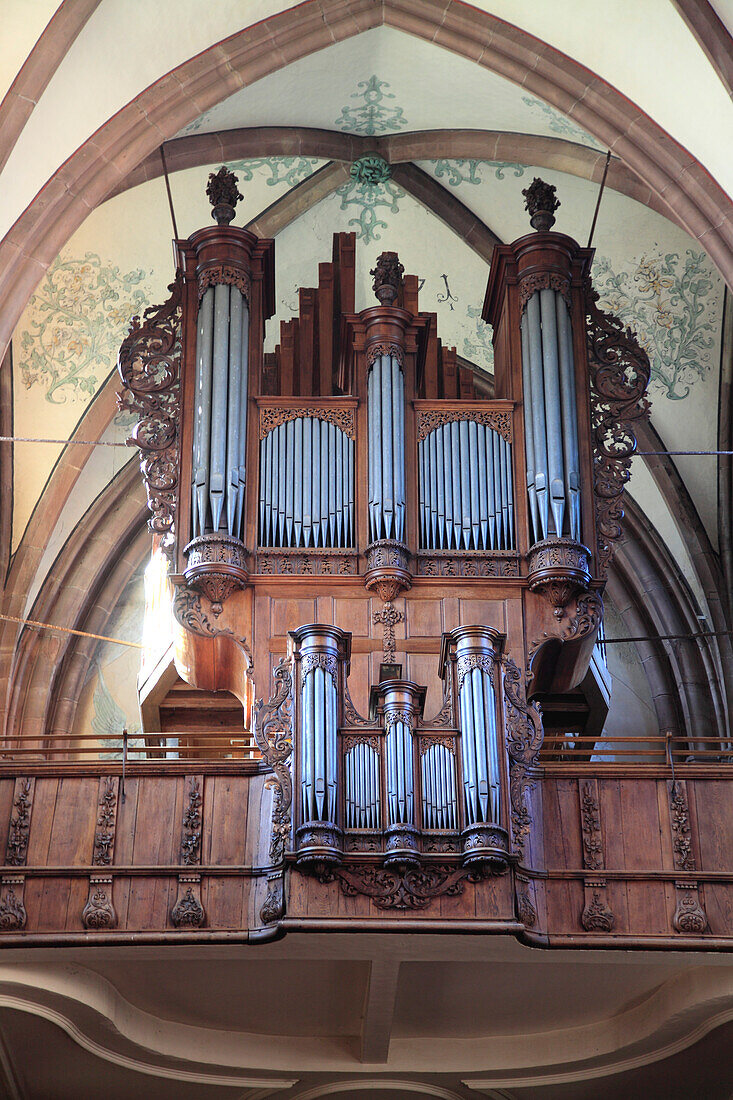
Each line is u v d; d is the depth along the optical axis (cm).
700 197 1545
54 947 1233
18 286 1482
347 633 1290
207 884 1255
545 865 1270
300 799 1218
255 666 1362
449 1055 1617
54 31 1434
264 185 1891
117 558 1978
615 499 1443
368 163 1870
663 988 1478
